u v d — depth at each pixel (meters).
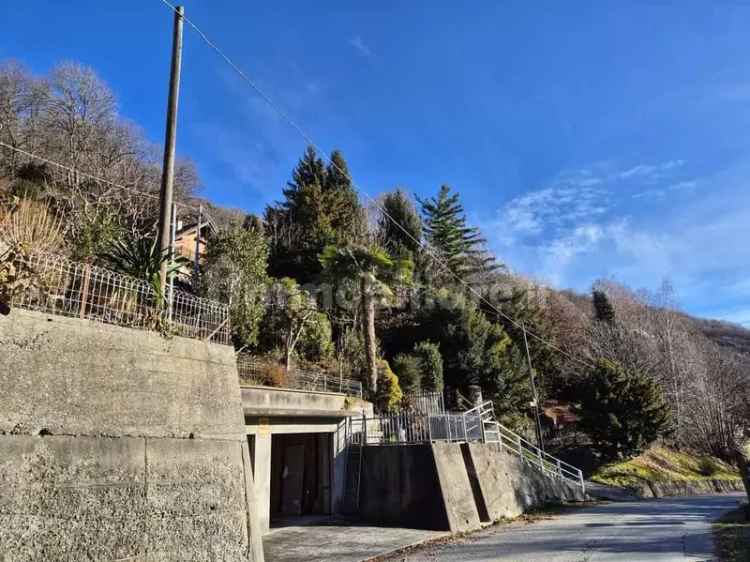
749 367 44.66
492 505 15.45
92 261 13.38
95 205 26.95
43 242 10.98
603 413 27.23
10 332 6.07
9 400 5.75
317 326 25.02
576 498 20.92
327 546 11.53
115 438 6.70
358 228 40.44
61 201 26.41
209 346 8.95
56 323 6.62
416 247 41.88
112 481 6.41
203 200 45.84
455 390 28.88
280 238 36.81
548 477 20.03
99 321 7.29
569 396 37.84
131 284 8.12
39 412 5.99
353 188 42.34
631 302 49.06
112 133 35.28
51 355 6.38
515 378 30.09
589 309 58.06
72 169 28.30
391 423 17.28
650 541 10.23
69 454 6.09
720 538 9.84
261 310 21.66
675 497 23.95
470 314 32.12
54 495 5.75
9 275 6.34
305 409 14.98
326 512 16.27
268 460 14.05
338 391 20.55
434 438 16.23
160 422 7.41
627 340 39.53
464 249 48.22
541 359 36.69
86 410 6.50
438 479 14.03
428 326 31.58
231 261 21.62
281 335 23.22
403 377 25.59
